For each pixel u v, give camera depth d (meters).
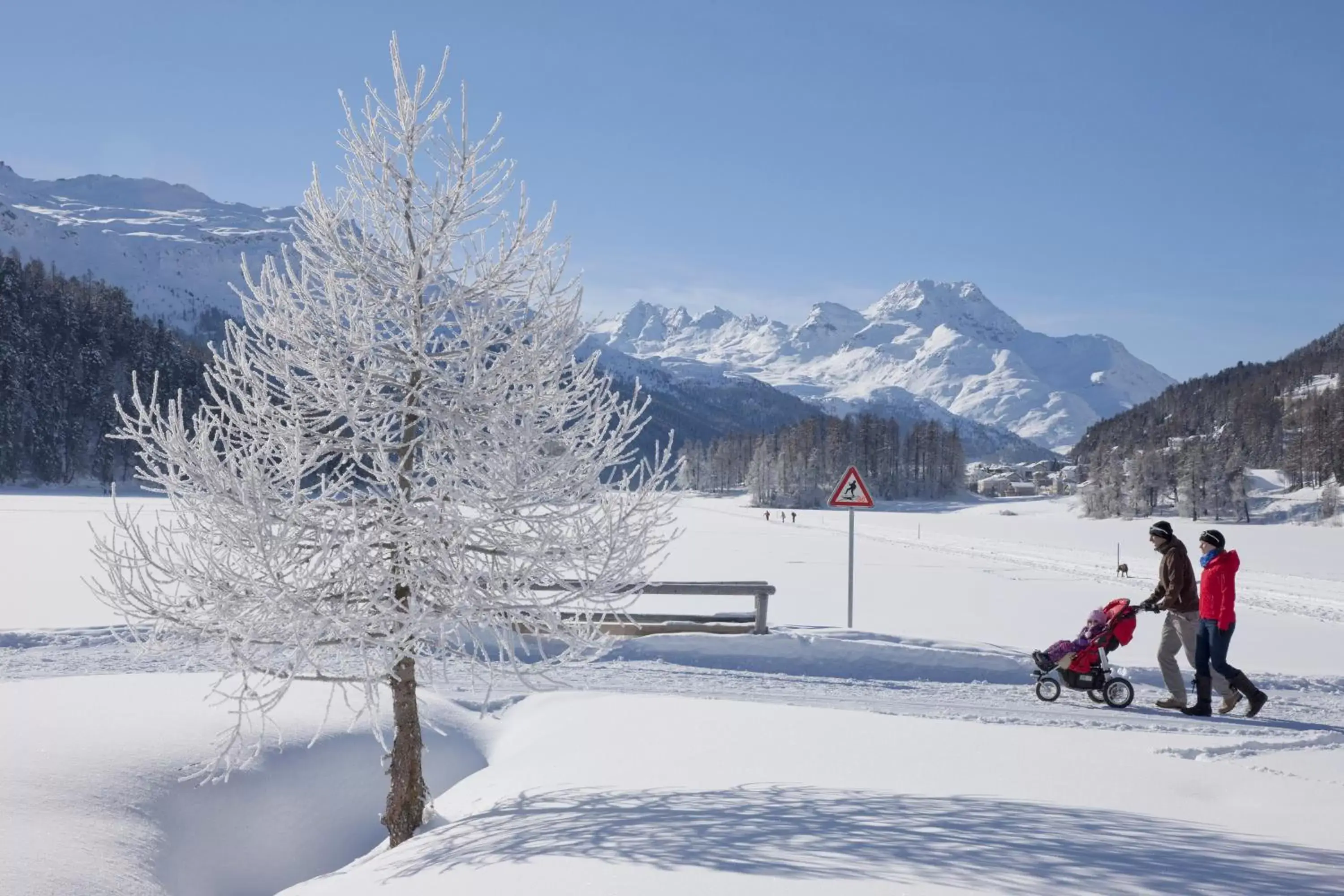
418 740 6.27
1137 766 6.13
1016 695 10.56
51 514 47.56
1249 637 16.41
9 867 4.63
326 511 5.61
